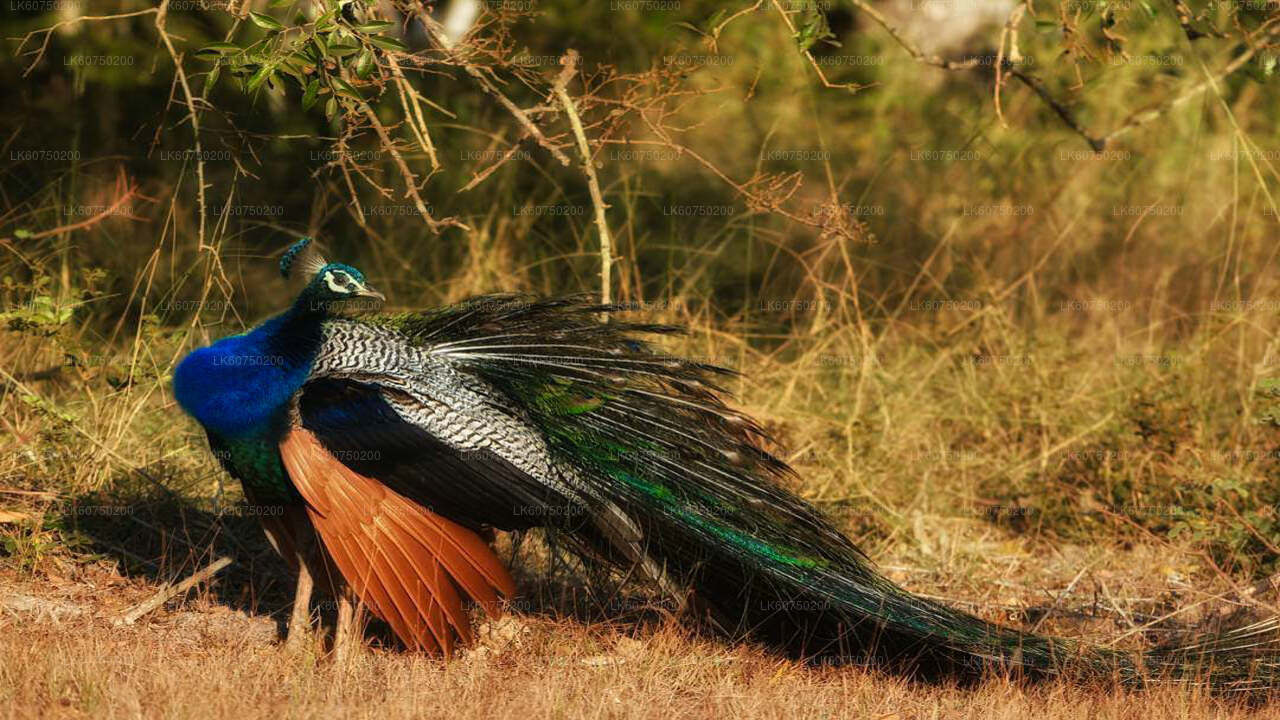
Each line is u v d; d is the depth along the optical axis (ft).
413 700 27.25
